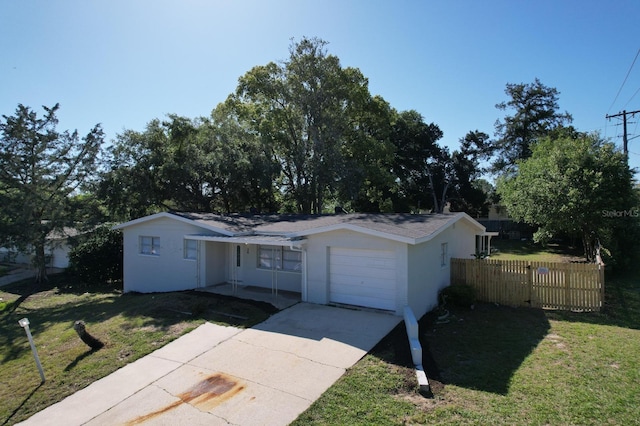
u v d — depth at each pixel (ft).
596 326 33.68
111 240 71.97
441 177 137.39
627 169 55.98
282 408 20.42
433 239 40.37
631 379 22.95
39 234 69.51
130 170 77.82
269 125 93.25
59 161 74.59
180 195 82.58
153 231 54.44
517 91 133.18
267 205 97.40
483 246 77.10
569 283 39.11
